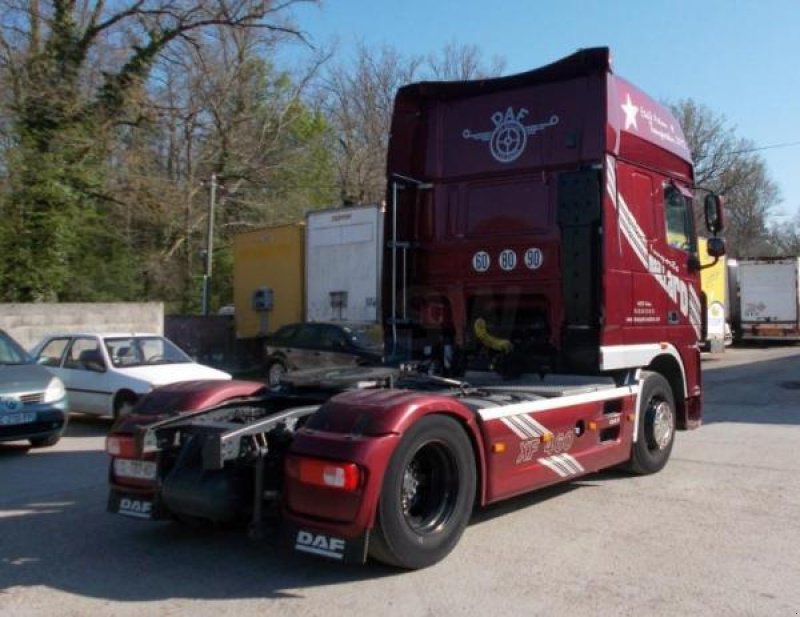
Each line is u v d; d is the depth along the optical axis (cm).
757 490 739
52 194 2194
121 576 525
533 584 497
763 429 1105
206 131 3180
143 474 573
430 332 805
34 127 2205
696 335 870
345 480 479
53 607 472
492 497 578
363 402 516
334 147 4141
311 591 491
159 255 2889
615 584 496
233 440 516
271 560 554
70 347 1302
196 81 2925
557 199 725
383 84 4272
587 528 619
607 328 701
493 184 769
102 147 2308
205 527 636
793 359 2511
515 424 596
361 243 1861
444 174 801
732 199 6103
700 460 879
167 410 600
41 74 2186
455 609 457
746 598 472
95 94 2330
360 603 469
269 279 2128
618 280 718
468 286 780
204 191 3134
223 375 1256
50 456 980
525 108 755
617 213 719
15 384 1007
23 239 2169
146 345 1304
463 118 795
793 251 7288
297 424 555
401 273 818
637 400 765
